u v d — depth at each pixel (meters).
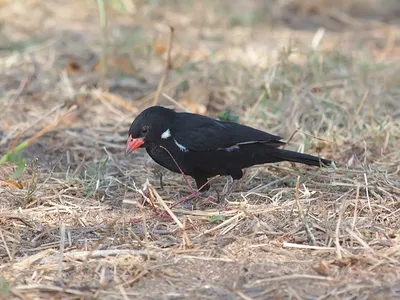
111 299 7.91
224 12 21.19
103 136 13.30
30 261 8.67
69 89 15.00
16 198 10.48
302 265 8.61
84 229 9.59
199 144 10.45
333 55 16.92
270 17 21.62
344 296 7.93
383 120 13.16
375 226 9.50
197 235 9.43
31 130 13.51
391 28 20.97
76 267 8.59
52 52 17.17
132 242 9.20
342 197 10.36
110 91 15.48
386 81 15.37
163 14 21.16
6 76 15.91
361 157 12.09
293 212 9.88
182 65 16.25
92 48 17.66
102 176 11.28
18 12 20.19
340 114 13.43
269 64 15.74
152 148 10.78
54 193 10.77
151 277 8.39
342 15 21.89
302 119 13.44
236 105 14.50
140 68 16.55
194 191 10.77
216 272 8.52
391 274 8.32
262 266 8.61
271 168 11.70
